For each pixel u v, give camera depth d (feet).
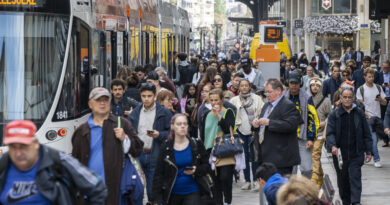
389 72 91.91
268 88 49.49
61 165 27.91
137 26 102.53
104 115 40.32
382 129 76.59
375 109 77.05
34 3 60.34
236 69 108.17
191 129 79.92
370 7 153.58
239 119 63.98
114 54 80.74
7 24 60.03
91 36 67.15
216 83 71.00
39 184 27.30
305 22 336.29
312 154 60.95
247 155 65.05
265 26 93.30
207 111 55.21
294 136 49.75
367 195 62.49
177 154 42.55
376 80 92.27
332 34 331.77
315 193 26.35
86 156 39.78
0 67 59.62
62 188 27.84
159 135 51.11
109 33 78.95
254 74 90.22
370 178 71.00
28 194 27.30
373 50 301.43
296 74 55.93
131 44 95.61
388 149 91.25
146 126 51.75
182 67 115.55
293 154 49.55
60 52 60.59
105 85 75.66
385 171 75.00
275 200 31.55
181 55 115.44
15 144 26.45
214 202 43.34
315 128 56.29
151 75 65.57
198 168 42.78
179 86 116.16
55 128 59.67
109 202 39.68
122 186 40.45
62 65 60.49
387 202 59.06
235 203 59.11
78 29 62.23
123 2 88.79
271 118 49.44
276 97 49.57
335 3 328.08
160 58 132.77
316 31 326.24
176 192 42.96
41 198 27.43
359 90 77.15
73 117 60.85
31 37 60.23
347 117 54.34
